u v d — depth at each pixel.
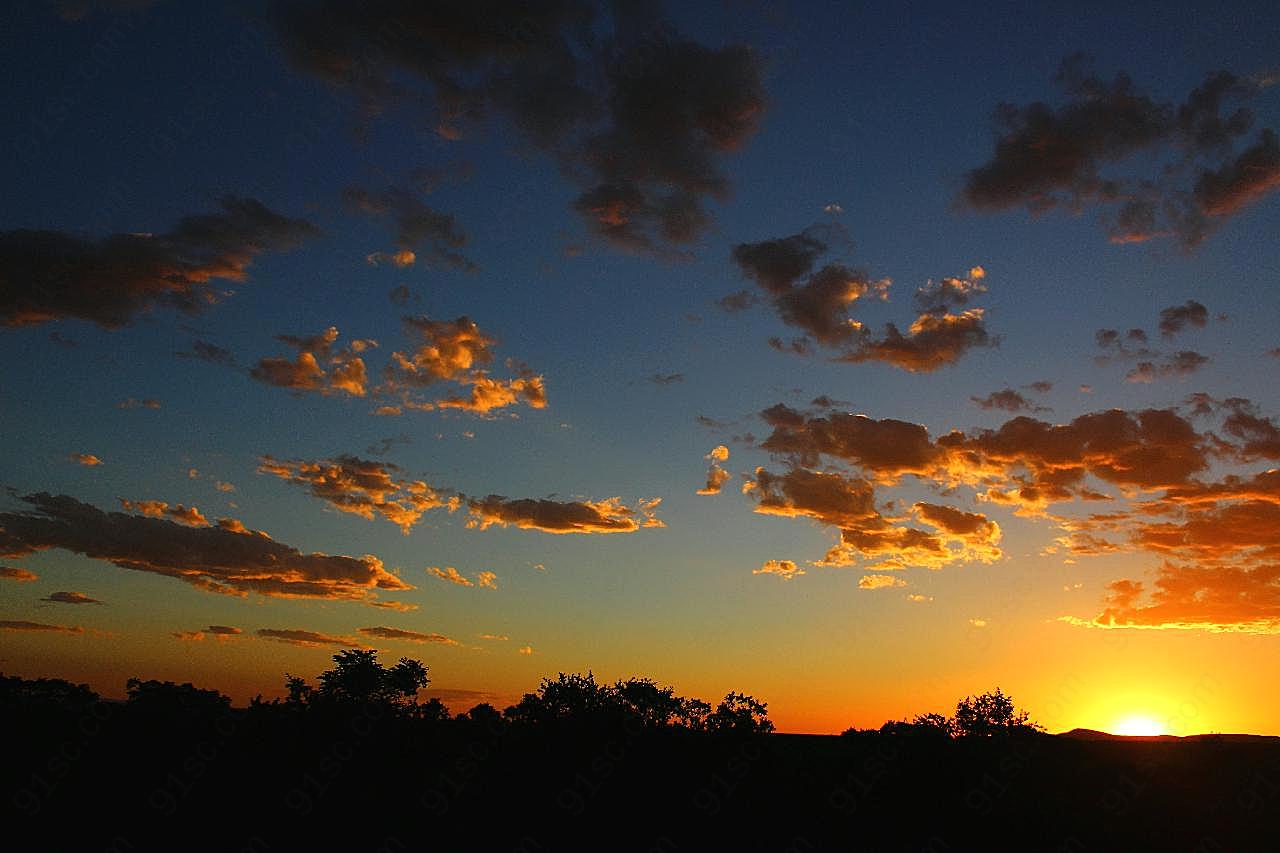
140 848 36.28
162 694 60.28
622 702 58.06
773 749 55.91
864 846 40.72
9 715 55.66
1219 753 57.53
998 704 52.16
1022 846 41.25
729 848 39.97
